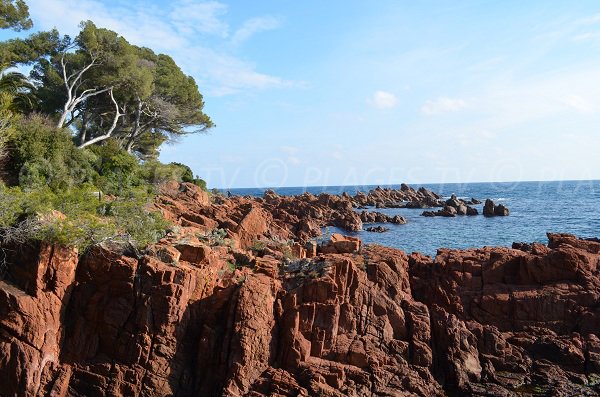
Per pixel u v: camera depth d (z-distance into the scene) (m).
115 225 22.47
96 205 24.47
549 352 20.62
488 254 25.70
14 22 40.75
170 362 18.67
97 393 18.27
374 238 60.12
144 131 54.81
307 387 17.73
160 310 19.02
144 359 18.55
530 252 25.19
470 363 20.20
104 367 18.59
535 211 89.81
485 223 73.62
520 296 22.20
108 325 19.19
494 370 20.30
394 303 21.30
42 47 43.16
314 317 19.67
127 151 46.12
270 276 21.92
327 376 18.19
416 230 68.06
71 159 34.47
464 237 57.81
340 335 19.97
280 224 53.47
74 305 19.81
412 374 19.25
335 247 26.81
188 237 25.23
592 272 22.88
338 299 20.39
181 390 18.61
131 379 18.33
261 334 18.56
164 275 19.41
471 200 119.25
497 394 19.08
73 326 19.53
